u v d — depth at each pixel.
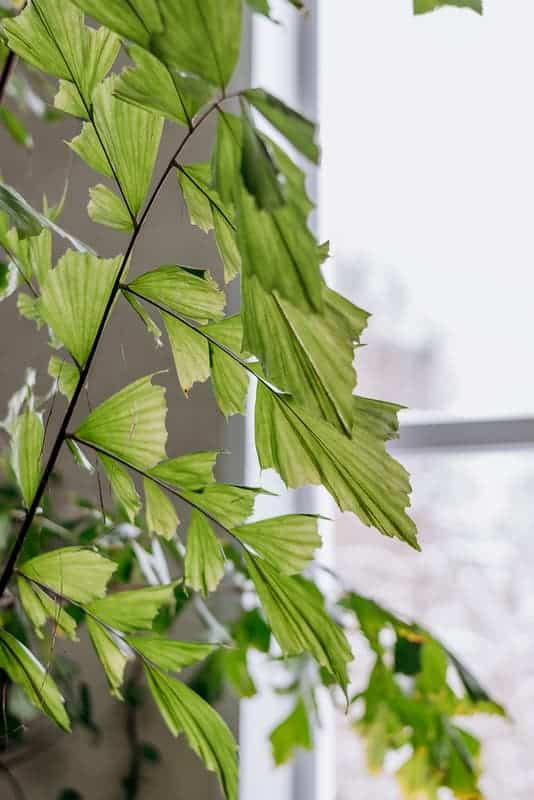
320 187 2.83
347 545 2.77
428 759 1.77
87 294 1.19
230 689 2.30
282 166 0.91
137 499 1.26
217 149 0.94
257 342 1.00
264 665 2.37
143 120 1.15
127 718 2.38
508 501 2.59
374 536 2.73
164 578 1.67
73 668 2.10
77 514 2.35
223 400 1.22
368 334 2.83
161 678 1.25
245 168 0.90
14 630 1.64
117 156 1.16
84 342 1.20
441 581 2.64
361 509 1.11
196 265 2.42
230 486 1.20
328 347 0.97
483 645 2.57
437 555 2.65
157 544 1.68
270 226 0.91
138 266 2.48
